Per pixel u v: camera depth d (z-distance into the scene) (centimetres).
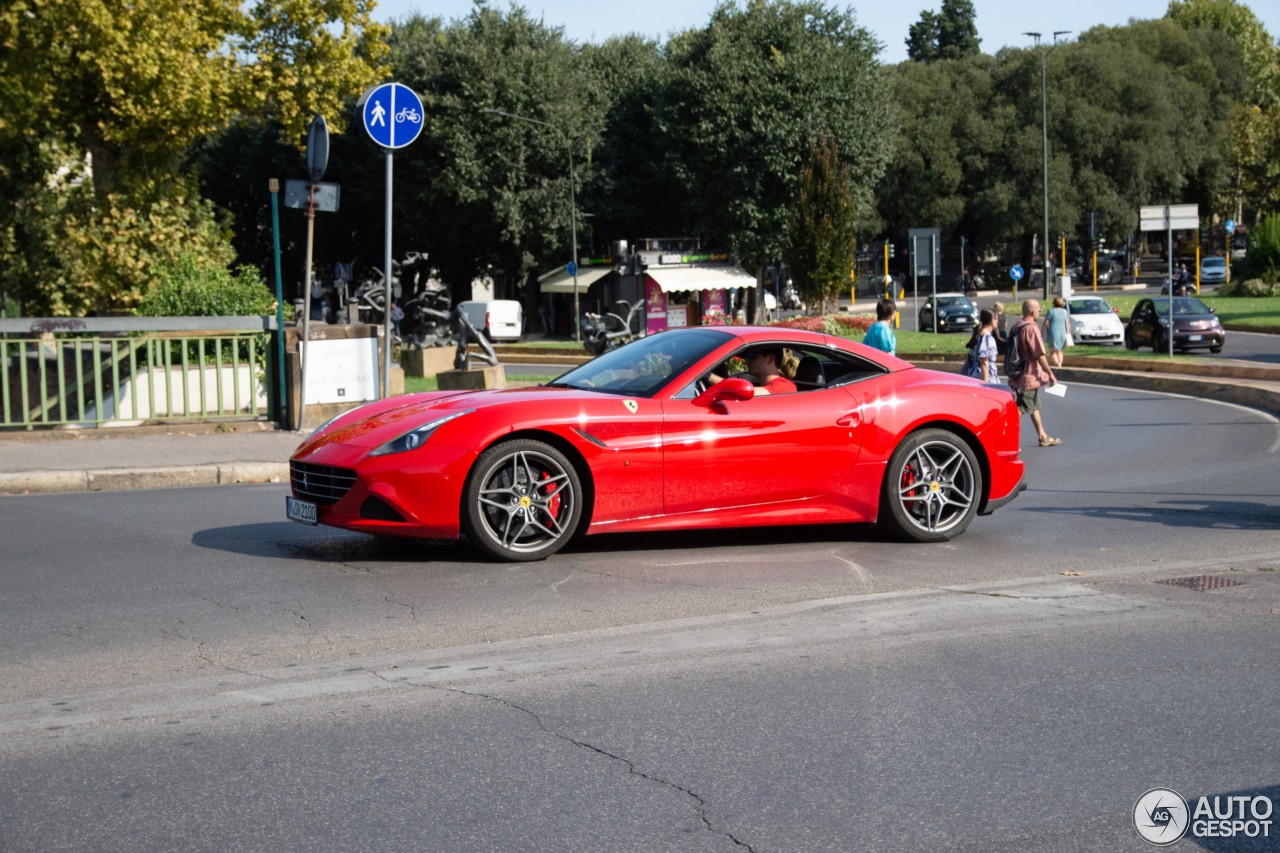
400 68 4941
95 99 2269
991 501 835
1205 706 464
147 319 1342
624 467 730
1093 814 363
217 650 537
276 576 687
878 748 418
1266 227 5600
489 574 692
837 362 818
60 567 714
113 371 1338
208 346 1383
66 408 1323
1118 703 467
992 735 430
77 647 542
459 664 516
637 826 352
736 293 5144
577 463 728
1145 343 3231
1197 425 1666
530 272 5422
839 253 3862
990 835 347
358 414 773
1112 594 651
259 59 2722
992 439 829
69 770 396
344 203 5259
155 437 1311
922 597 643
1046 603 630
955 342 3606
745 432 756
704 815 360
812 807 367
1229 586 672
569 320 5441
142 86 2172
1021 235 7200
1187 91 7438
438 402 753
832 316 3578
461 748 416
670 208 5372
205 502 976
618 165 5306
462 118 4869
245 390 1393
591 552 764
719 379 777
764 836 346
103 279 2267
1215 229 9075
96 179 2420
